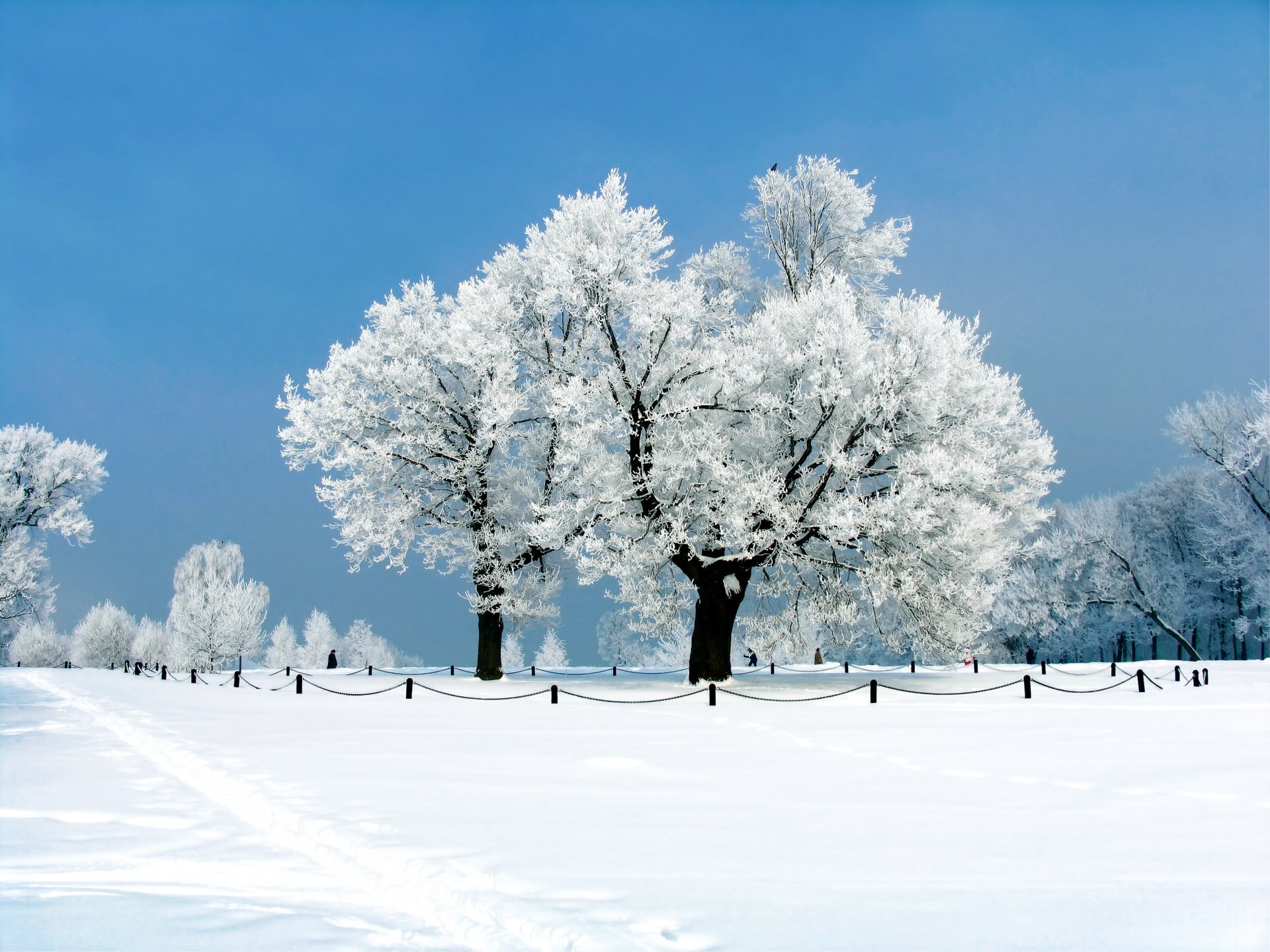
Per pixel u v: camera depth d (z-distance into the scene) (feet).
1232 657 216.95
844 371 88.69
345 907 18.12
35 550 173.88
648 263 97.66
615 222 97.14
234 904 18.10
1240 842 22.76
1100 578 181.78
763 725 53.52
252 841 23.65
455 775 33.63
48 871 20.48
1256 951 15.03
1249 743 42.32
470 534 103.76
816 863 20.76
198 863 21.38
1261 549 155.02
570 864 20.62
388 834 23.71
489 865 20.51
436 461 106.22
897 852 21.85
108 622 215.92
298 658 257.14
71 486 176.45
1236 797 28.96
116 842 23.27
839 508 82.99
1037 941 15.51
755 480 87.92
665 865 20.53
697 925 16.34
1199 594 190.08
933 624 88.94
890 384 86.22
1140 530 206.08
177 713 61.11
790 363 90.68
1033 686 89.35
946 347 88.58
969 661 124.77
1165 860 20.95
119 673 138.00
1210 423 158.81
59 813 26.96
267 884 19.76
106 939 15.70
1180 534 207.00
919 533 84.84
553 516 90.68
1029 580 193.26
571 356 100.58
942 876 19.61
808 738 46.44
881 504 83.20
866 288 110.11
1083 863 20.67
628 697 77.51
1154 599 177.47
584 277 93.91
